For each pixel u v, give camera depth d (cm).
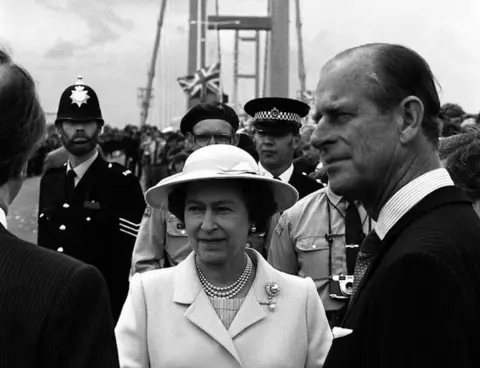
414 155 200
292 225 468
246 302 274
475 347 172
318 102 203
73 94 564
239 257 281
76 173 571
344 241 454
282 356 269
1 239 185
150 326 273
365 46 204
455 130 621
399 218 197
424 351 168
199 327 269
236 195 276
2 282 178
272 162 554
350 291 438
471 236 183
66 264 183
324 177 637
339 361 192
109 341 185
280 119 547
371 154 198
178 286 277
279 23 2489
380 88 195
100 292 185
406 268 173
